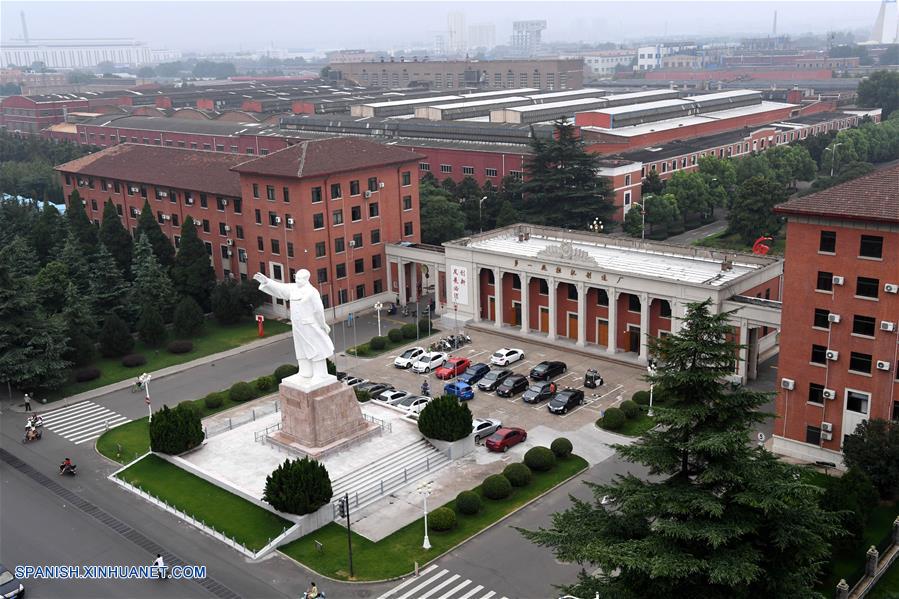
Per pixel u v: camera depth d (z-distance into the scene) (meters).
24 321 77.19
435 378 80.00
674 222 139.00
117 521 55.47
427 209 118.69
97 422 72.44
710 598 32.78
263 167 97.81
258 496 55.94
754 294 77.94
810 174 163.12
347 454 61.25
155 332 90.06
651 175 146.12
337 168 97.12
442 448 62.84
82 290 96.50
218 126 198.75
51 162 191.25
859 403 56.56
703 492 34.09
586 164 126.06
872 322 54.78
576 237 96.69
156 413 63.91
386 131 183.12
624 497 36.00
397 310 103.50
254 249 102.88
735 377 73.38
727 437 32.56
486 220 129.00
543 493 57.25
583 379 78.06
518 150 149.38
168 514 56.19
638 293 79.25
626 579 34.94
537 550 50.41
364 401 73.06
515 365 82.44
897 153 192.12
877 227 53.06
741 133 188.00
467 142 164.50
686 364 35.38
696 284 73.88
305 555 50.56
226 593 47.03
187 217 100.88
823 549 33.62
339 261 100.00
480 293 95.94
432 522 52.66
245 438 65.62
